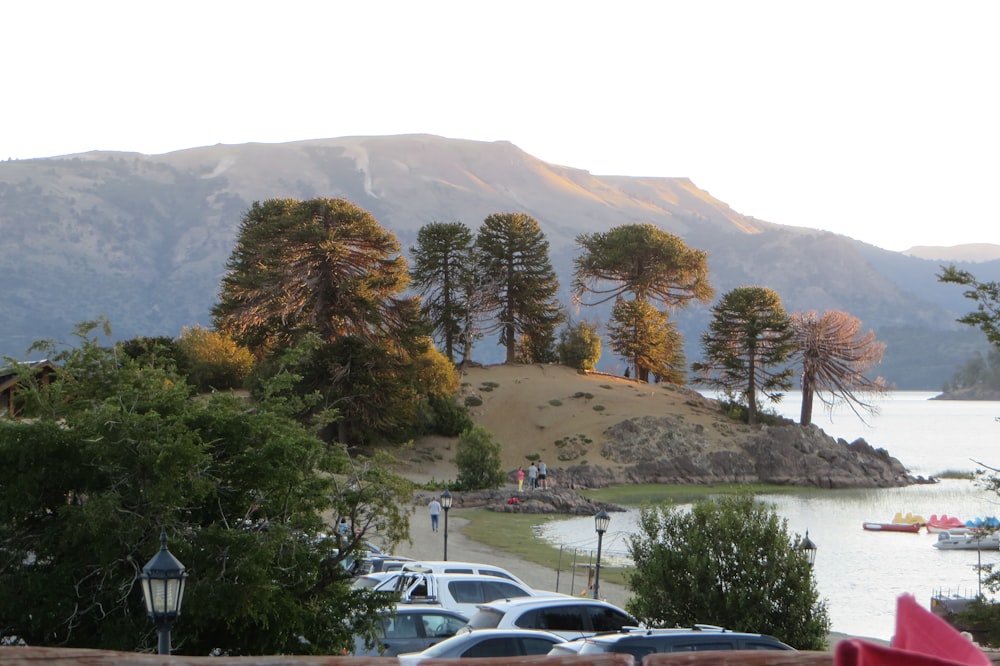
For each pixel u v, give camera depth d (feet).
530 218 400.67
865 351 400.67
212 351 298.76
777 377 375.25
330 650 62.69
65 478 58.54
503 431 331.98
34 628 56.03
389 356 271.28
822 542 195.00
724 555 81.35
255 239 298.56
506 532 187.52
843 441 354.74
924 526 220.23
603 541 177.99
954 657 5.61
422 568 86.84
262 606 56.90
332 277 282.56
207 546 56.80
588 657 10.29
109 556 55.62
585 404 348.18
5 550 57.47
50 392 65.51
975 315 101.40
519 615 62.03
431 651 54.90
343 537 68.64
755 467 321.11
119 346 69.15
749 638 51.98
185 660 9.87
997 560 172.96
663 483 302.86
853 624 114.93
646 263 420.77
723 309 379.14
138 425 59.52
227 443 64.44
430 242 370.94
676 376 427.74
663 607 81.82
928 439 613.52
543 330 403.54
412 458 288.71
